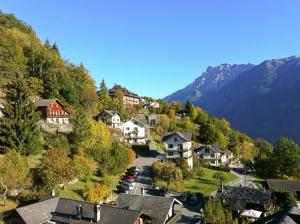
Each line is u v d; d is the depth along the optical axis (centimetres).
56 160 6228
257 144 18225
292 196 7194
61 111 10206
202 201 7294
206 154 13025
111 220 4556
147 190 7731
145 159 10581
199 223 5838
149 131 14162
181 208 6512
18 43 13788
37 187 5950
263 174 11269
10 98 7125
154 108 17825
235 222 4878
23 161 6138
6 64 11175
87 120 8669
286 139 11200
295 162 10638
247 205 6831
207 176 10312
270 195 6850
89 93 12925
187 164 10081
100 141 8675
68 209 4931
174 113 17762
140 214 4597
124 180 8100
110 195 6831
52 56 13412
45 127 8625
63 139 7806
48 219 4781
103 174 7525
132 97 18850
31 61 12594
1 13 17250
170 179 8038
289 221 2294
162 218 5062
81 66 14175
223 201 6819
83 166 6869
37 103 9850
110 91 17812
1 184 5512
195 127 16650
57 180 6075
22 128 6800
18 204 5512
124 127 12394
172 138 10856
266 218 2611
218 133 15200
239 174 11919
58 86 11556
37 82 10994
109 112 12350
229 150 15312
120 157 8238
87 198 6238
